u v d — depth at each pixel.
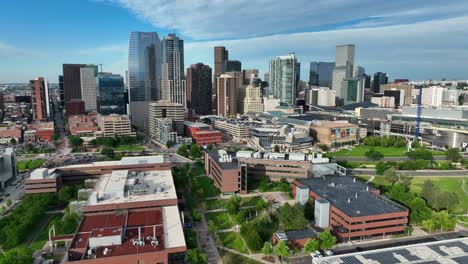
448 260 154.25
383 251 162.75
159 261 158.88
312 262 168.12
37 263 174.00
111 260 152.50
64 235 194.62
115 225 188.88
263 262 176.62
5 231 199.25
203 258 168.62
